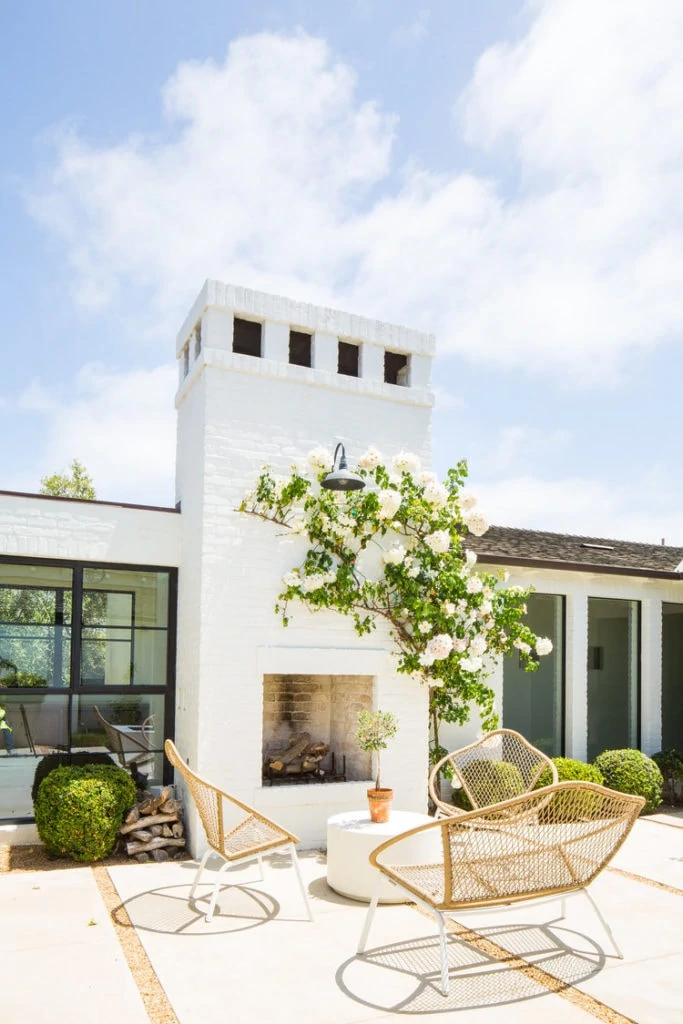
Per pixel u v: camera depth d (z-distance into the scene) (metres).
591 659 10.34
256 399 7.49
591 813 4.68
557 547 10.85
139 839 6.75
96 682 7.52
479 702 8.02
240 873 6.31
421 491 7.95
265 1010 3.79
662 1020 3.72
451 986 4.12
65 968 4.27
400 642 7.87
